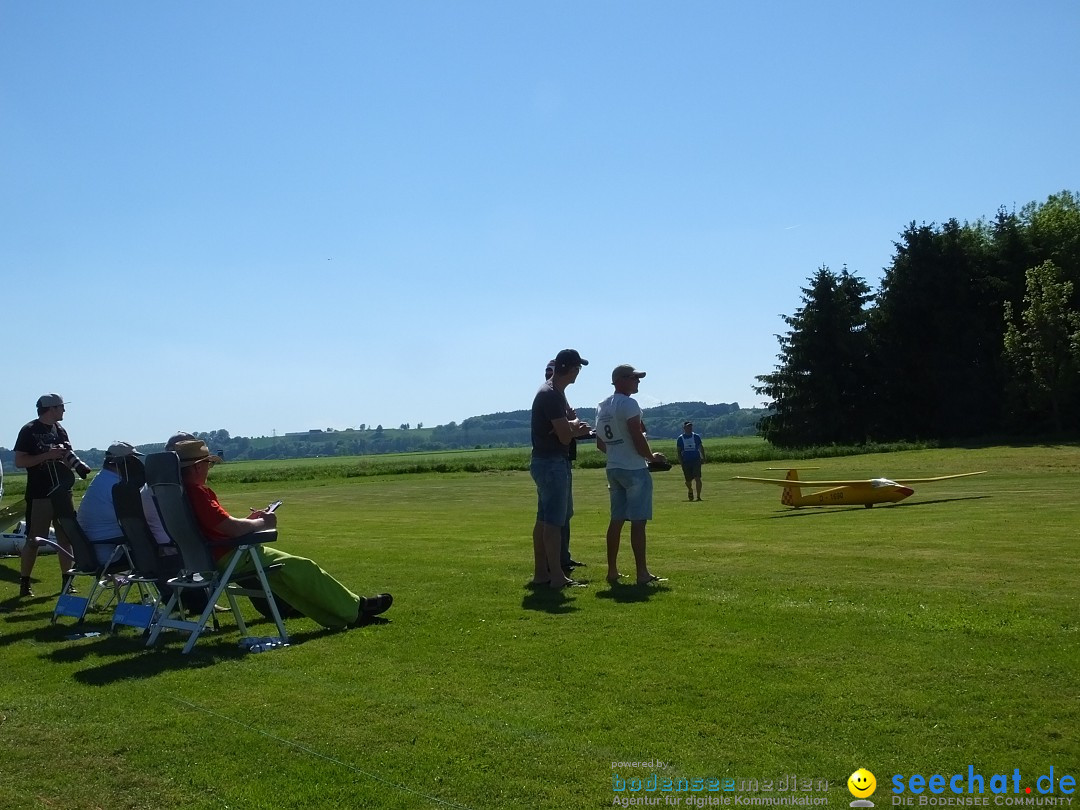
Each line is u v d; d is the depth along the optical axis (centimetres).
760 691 473
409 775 394
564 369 794
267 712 478
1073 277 5669
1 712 497
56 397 919
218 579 658
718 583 775
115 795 390
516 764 400
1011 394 5322
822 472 3195
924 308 5803
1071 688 455
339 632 659
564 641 593
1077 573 774
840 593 707
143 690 529
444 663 557
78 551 766
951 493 1978
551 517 789
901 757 389
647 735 425
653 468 798
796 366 6128
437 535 1316
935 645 540
